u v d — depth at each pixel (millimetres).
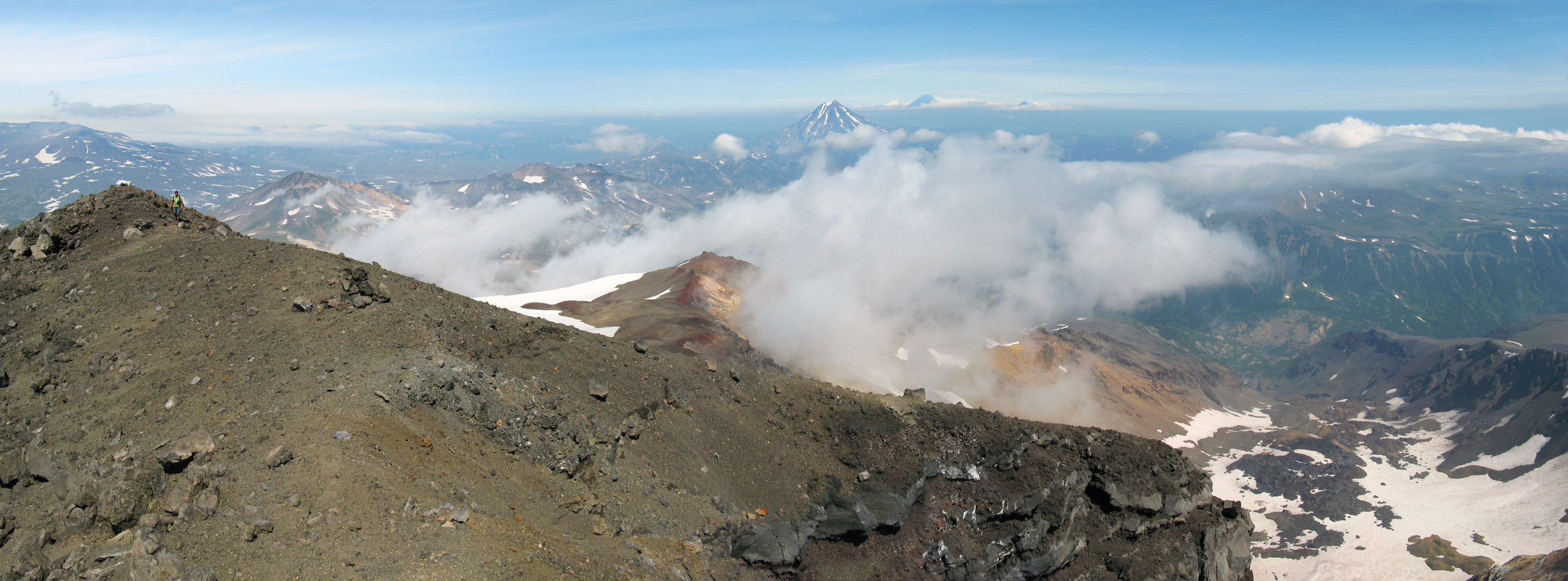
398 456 36062
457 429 41719
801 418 61500
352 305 50344
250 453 33219
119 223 66125
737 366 66688
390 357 44625
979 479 58844
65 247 63844
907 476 56625
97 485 30609
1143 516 62438
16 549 29156
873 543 54406
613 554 37500
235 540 28141
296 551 28172
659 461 50469
